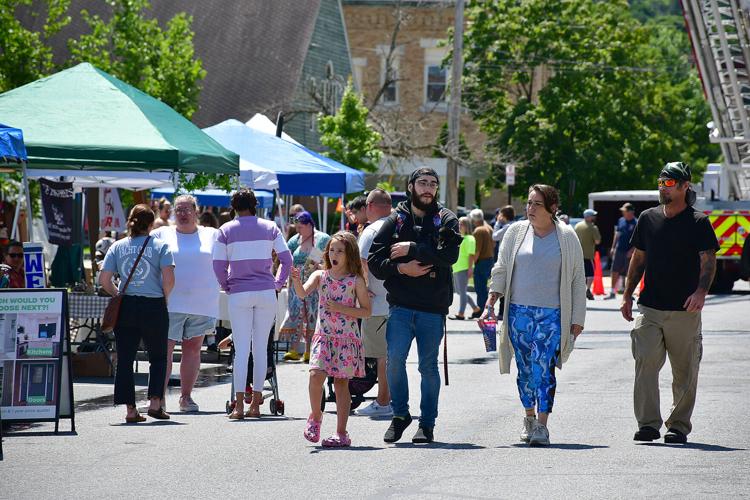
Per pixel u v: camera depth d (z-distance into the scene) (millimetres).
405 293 16391
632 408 19906
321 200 70125
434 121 92188
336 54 77125
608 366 26375
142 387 24047
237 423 19062
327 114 69438
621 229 50406
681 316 16234
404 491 13094
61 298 18062
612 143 83812
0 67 52969
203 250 20953
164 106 27062
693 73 140750
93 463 15203
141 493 13203
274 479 13938
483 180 89188
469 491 13047
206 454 15844
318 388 16562
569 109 82375
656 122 91125
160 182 33062
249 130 35438
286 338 28594
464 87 83312
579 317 16328
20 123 24578
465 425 18328
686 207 16328
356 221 23000
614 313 41781
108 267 19141
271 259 19922
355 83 80000
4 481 14008
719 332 33719
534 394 16453
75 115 25125
